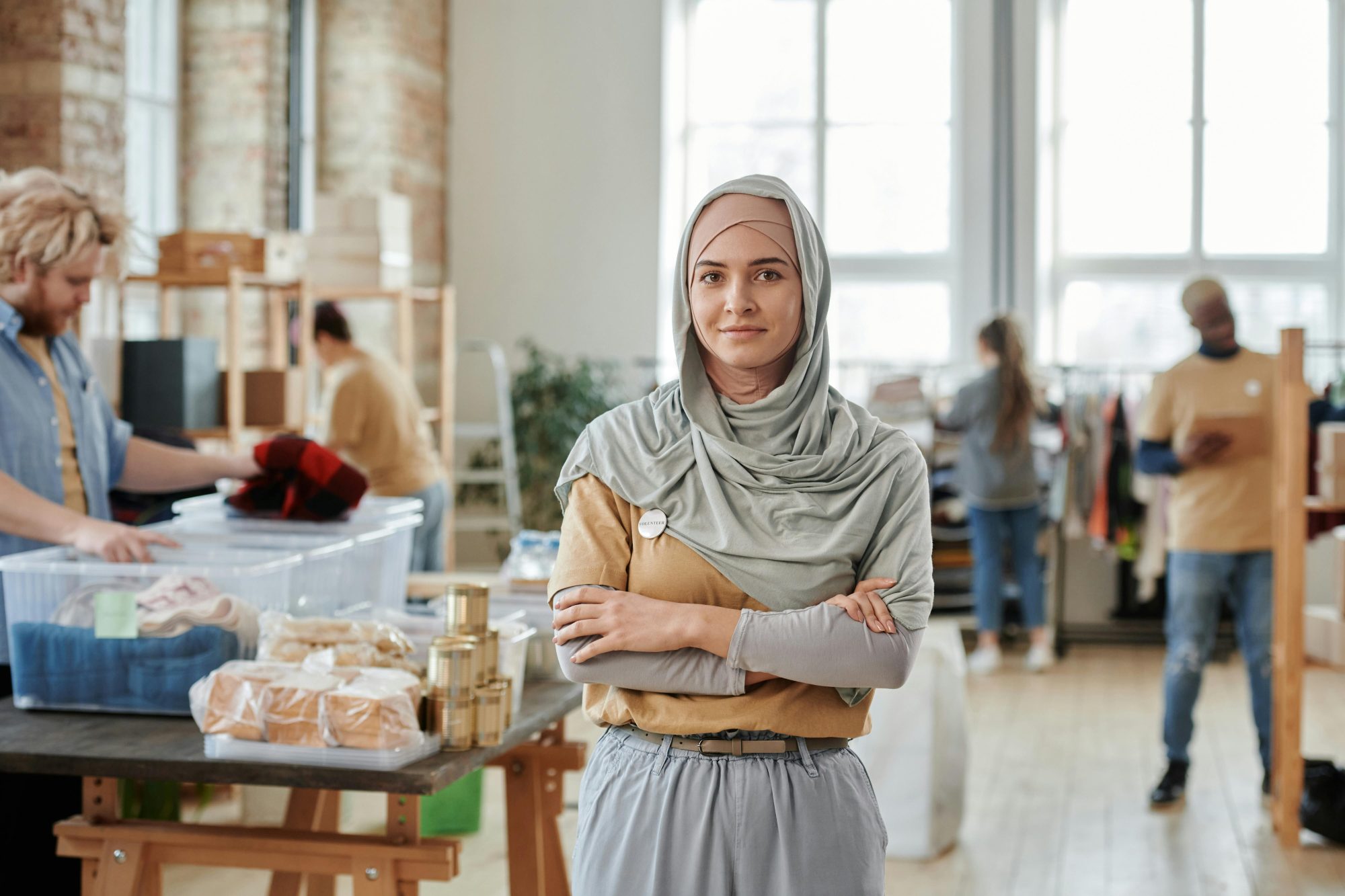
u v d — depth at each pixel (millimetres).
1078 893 3348
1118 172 7539
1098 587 7082
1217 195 7477
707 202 1614
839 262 7773
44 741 2025
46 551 2396
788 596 1565
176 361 4492
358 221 5781
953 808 3699
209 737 1933
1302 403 3711
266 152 6078
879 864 1615
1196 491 4020
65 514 2354
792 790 1551
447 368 6262
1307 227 7418
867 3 7730
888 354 7754
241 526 2797
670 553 1598
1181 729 4078
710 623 1524
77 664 2201
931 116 7688
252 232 6027
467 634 2051
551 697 2373
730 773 1550
